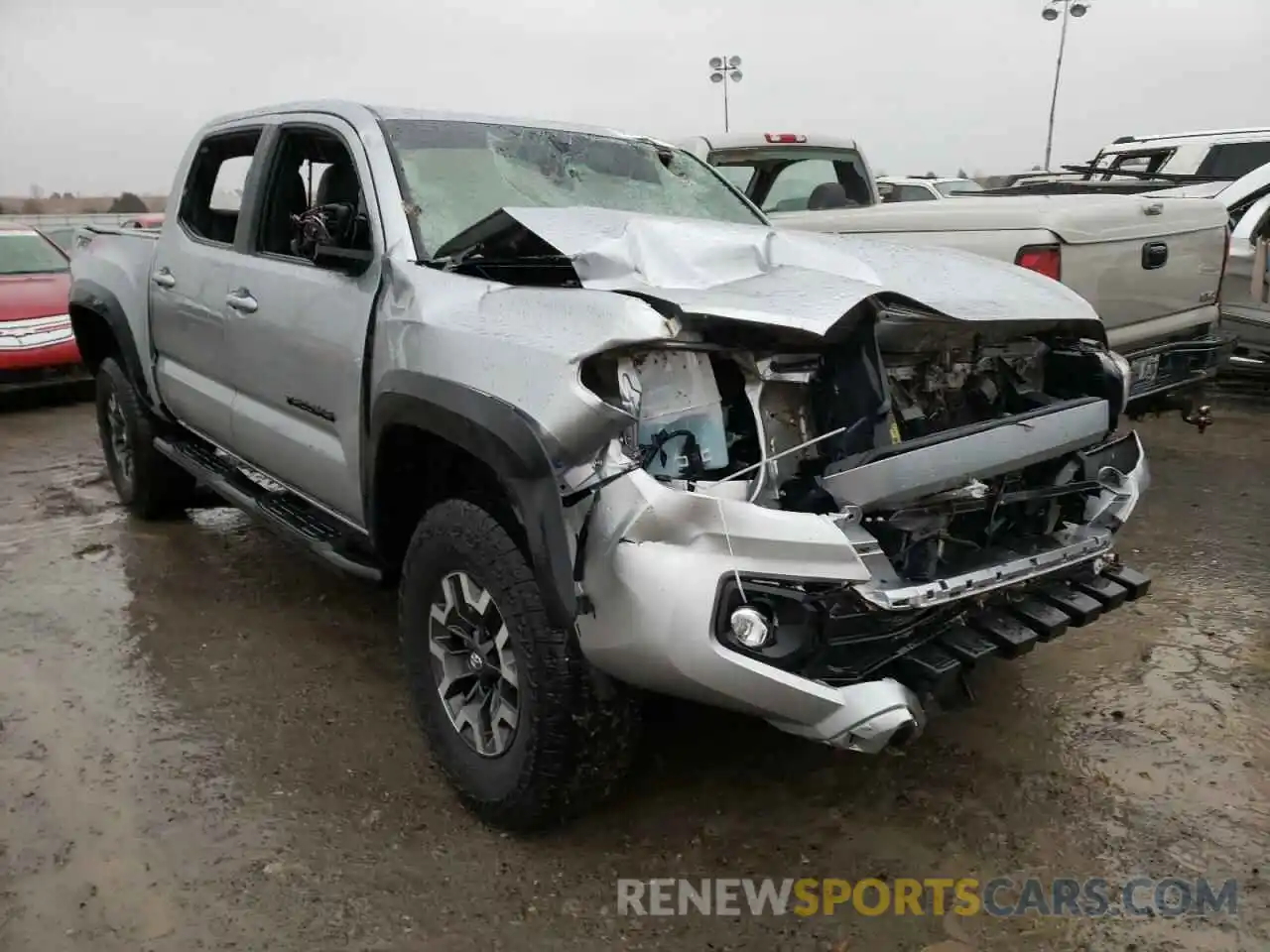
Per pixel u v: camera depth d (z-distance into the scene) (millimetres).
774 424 2623
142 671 3789
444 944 2428
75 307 5383
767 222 4246
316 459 3506
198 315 4230
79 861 2703
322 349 3334
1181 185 8008
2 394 9062
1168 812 2889
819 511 2520
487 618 2742
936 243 5277
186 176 4602
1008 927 2473
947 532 2801
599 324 2412
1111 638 3984
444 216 3289
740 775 3084
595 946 2426
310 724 3420
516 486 2416
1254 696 3518
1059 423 2861
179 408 4727
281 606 4402
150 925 2477
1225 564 4723
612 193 3887
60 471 6672
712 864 2705
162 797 2990
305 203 3873
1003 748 3219
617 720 2578
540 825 2746
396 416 2852
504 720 2707
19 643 4023
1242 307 7391
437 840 2799
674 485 2420
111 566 4867
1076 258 4941
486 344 2582
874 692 2355
